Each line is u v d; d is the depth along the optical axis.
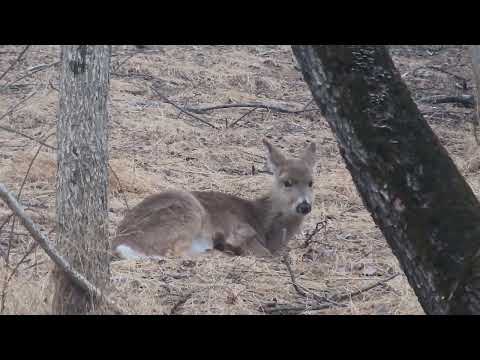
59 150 9.48
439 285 6.95
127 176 17.02
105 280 9.63
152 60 25.44
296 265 13.09
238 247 14.68
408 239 7.04
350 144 7.08
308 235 15.05
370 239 14.70
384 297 11.22
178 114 22.00
